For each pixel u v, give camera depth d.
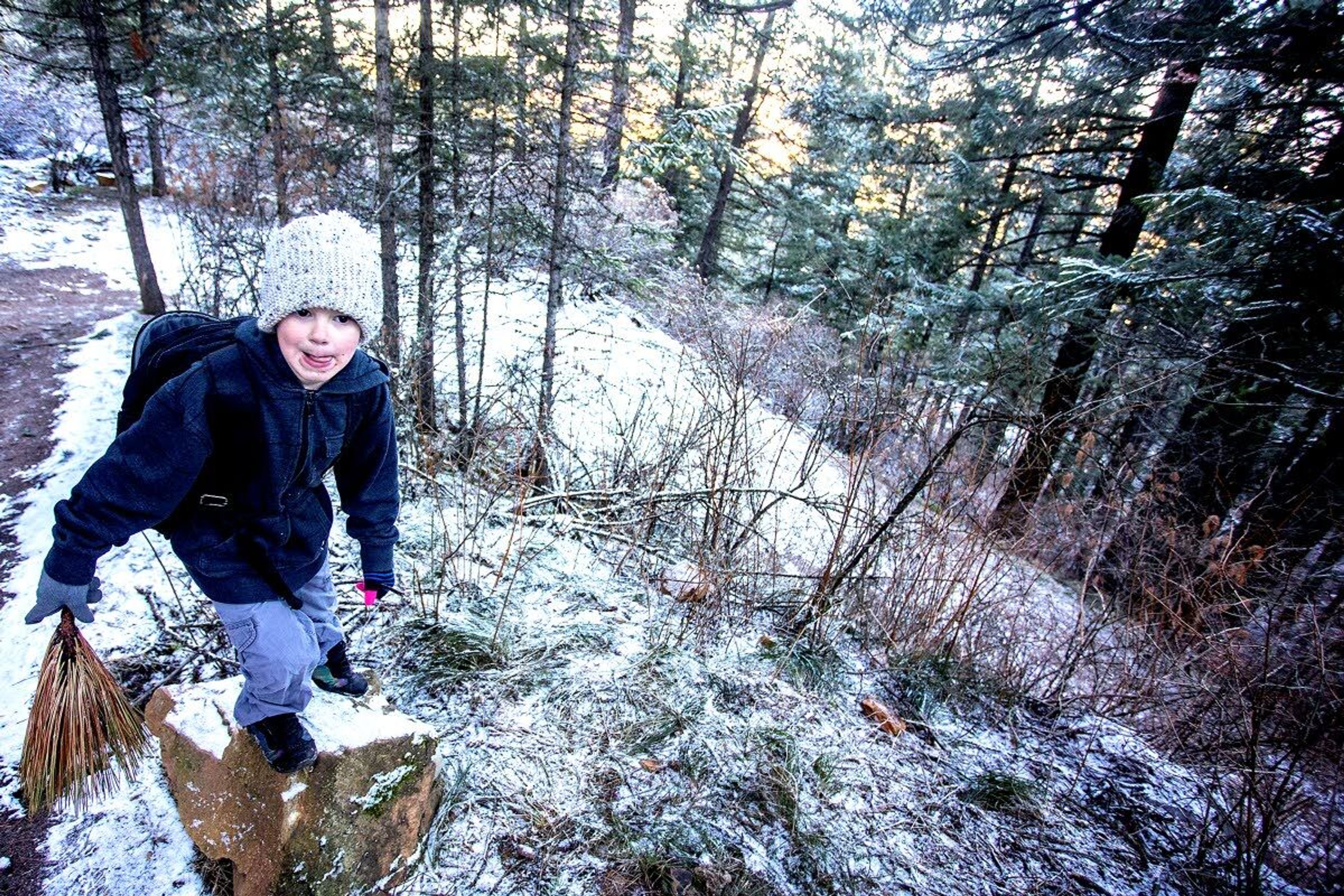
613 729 2.69
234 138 7.50
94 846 2.03
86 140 17.52
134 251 9.20
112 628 3.03
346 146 6.20
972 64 8.12
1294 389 5.26
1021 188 11.12
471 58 5.98
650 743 2.64
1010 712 3.37
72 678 1.89
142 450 1.33
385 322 5.66
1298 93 5.60
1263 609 3.67
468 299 9.86
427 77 5.87
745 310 6.88
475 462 4.45
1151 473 4.80
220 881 1.98
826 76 13.51
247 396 1.39
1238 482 5.69
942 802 2.67
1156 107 7.48
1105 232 8.24
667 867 2.12
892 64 13.13
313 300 1.31
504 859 2.10
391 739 2.05
